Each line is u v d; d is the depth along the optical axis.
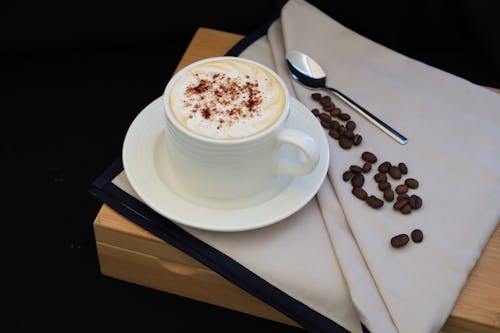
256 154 0.42
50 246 0.58
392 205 0.48
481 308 0.44
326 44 0.60
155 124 0.49
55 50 0.75
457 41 0.76
